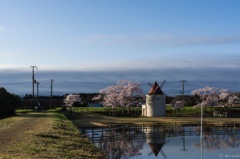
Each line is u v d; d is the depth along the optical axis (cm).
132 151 3894
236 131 6206
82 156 1986
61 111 9600
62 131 3250
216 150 4069
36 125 3819
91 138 4406
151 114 9806
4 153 1772
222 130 6353
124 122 7300
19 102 7719
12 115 6681
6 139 2430
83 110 10394
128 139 4922
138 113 10606
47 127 3528
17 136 2623
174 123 7250
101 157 2128
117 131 5875
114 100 10050
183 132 5912
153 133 5744
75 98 10631
